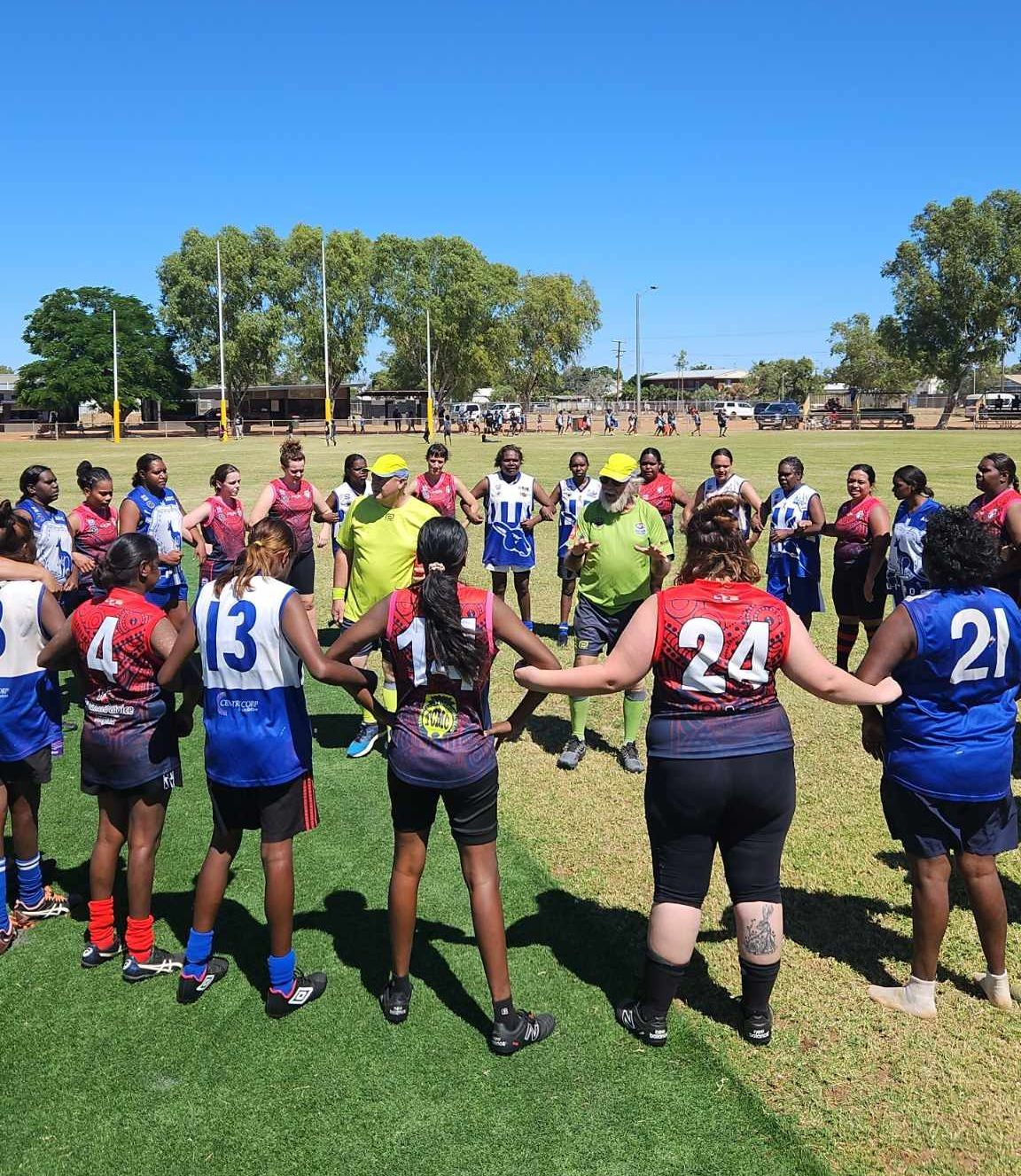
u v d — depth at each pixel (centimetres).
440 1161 301
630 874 485
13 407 7781
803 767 631
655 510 612
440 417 7144
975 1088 332
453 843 521
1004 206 6575
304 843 522
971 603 344
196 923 374
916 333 6756
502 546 941
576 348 9706
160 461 782
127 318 6900
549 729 712
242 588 350
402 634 338
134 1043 357
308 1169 299
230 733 354
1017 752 648
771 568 841
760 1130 313
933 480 2320
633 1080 336
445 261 7712
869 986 388
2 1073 341
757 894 339
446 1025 366
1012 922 437
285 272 7156
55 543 718
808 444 4234
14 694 415
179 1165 301
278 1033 362
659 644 322
